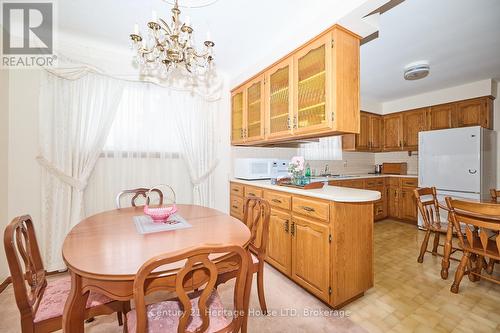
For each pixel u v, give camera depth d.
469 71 3.00
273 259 2.26
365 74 3.13
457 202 1.79
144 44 1.49
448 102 3.64
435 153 3.34
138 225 1.43
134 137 2.54
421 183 3.50
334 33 1.70
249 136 2.84
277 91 2.38
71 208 2.22
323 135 2.15
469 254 1.86
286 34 2.18
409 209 3.90
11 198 2.06
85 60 2.29
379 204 4.05
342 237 1.66
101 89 2.37
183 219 1.59
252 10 1.82
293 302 1.79
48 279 2.12
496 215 1.55
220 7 1.78
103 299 1.13
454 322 1.54
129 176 2.52
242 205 2.83
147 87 2.61
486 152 3.08
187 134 2.81
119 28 2.08
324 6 1.75
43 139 2.13
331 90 1.73
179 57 1.55
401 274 2.20
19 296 0.96
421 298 1.82
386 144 4.49
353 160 4.62
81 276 0.89
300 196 1.93
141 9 1.82
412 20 1.94
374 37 1.92
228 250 0.83
